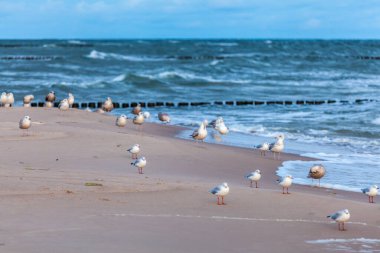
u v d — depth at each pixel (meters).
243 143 30.09
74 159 22.08
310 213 15.39
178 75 74.62
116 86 62.31
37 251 11.21
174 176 20.23
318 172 20.50
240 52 167.00
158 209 14.98
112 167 21.12
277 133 33.69
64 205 14.72
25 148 23.42
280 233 13.54
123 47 198.00
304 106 50.22
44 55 133.75
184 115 43.56
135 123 33.38
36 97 51.72
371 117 40.03
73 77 73.44
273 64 106.69
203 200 16.17
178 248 12.05
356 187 20.39
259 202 16.23
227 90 63.03
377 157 26.53
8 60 109.75
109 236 12.50
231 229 13.62
